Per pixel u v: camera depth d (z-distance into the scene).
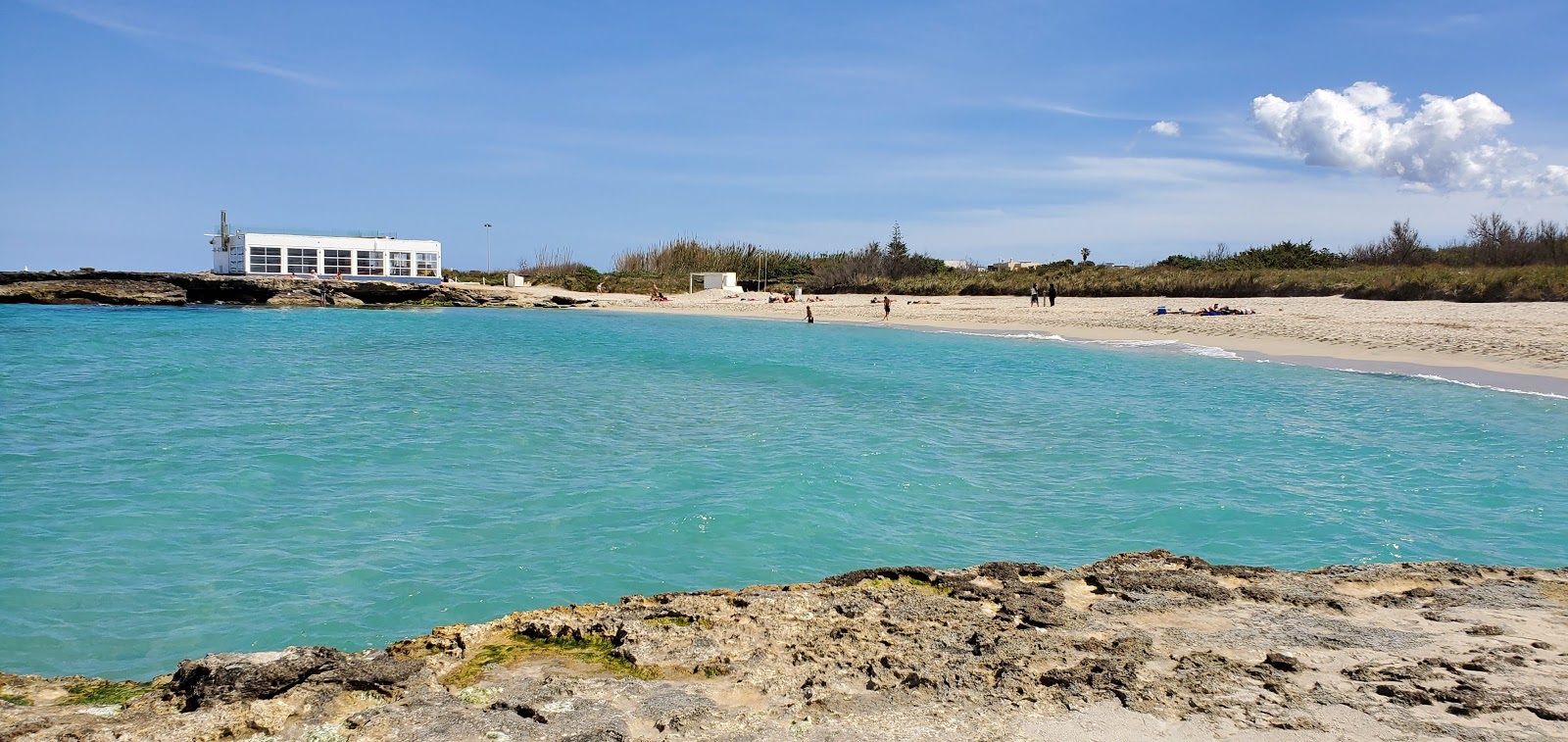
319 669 3.80
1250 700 3.49
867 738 3.21
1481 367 21.67
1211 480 10.75
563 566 8.15
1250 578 5.29
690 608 4.70
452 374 23.62
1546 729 3.19
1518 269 43.72
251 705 3.46
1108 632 4.32
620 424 15.51
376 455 12.91
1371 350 25.80
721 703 3.54
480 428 15.09
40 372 23.45
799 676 3.80
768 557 8.35
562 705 3.50
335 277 73.00
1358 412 15.61
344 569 8.06
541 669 3.92
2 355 28.64
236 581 7.77
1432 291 42.69
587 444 13.72
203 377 22.78
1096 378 21.55
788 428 14.96
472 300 70.31
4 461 12.37
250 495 10.63
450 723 3.33
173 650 6.44
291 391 20.09
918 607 4.71
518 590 7.55
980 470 11.63
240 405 17.88
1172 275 61.47
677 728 3.30
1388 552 8.05
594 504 10.17
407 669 3.82
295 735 3.23
